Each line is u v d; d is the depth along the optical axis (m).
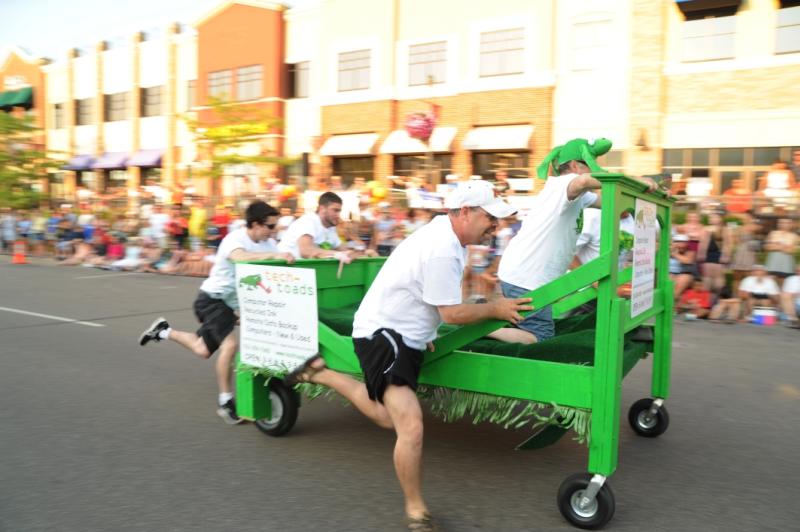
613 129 16.69
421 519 3.09
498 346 3.75
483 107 18.56
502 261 4.32
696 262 9.13
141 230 15.71
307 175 20.52
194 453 4.11
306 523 3.19
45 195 23.53
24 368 6.25
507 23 18.05
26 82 33.53
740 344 7.45
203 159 22.69
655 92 16.05
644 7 16.03
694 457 4.11
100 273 14.73
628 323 3.48
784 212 9.05
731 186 15.48
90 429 4.55
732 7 15.15
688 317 8.98
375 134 20.73
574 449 4.23
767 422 4.79
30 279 13.49
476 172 19.06
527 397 3.34
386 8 20.23
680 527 3.18
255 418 4.34
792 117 14.65
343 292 5.15
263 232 4.72
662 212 4.26
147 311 9.52
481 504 3.42
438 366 3.55
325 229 5.49
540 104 17.59
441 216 3.33
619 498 3.51
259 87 23.81
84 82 30.98
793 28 14.58
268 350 4.12
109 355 6.79
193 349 4.90
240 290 4.22
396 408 3.16
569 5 17.05
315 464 3.94
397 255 3.28
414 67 20.00
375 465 3.93
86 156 30.67
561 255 4.12
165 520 3.21
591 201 4.33
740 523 3.22
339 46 21.47
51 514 3.27
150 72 28.22
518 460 4.03
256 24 23.62
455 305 3.15
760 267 8.79
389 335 3.21
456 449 4.21
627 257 4.92
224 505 3.38
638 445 4.33
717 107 15.48
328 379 3.67
